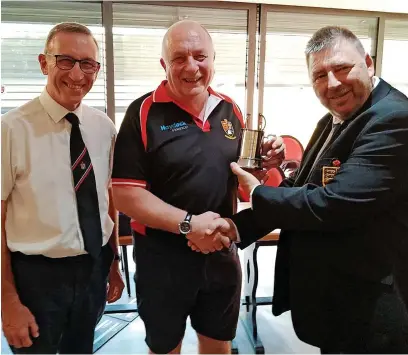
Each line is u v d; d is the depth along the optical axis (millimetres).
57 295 1279
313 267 1203
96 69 1287
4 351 1521
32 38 3357
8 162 1212
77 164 1288
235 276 1430
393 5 3791
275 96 3904
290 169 1944
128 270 2795
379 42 3904
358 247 1130
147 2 3498
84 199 1295
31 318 1238
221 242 1262
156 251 1332
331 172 1148
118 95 3615
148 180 1297
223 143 1323
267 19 3725
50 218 1247
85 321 1354
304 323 1232
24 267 1252
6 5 3266
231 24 3695
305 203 1102
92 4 3420
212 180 1292
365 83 1124
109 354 2029
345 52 1101
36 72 3402
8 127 1213
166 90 1311
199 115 1312
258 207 1180
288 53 3838
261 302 2570
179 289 1348
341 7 3744
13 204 1248
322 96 1161
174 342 1405
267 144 1398
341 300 1164
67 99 1252
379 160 1042
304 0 3672
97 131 1377
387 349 1135
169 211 1235
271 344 2225
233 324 1474
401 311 1130
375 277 1124
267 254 3559
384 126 1054
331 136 1264
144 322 1407
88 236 1292
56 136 1270
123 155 1264
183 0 3545
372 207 1051
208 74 1254
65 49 1217
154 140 1255
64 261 1282
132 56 3586
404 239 1127
